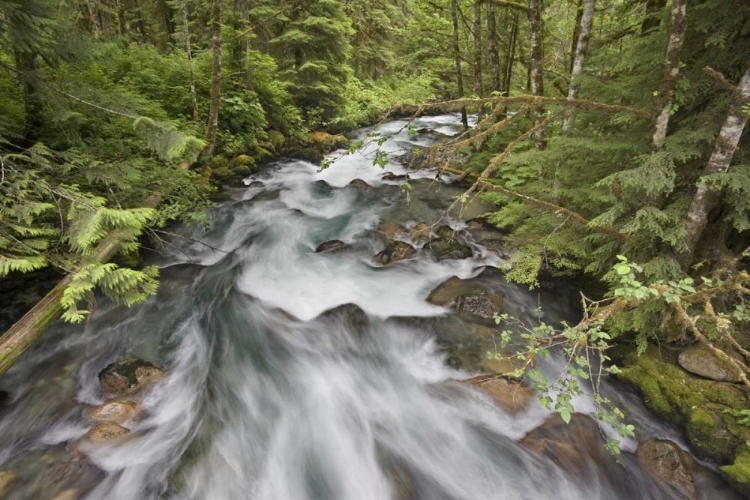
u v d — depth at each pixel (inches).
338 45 620.7
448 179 460.8
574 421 176.1
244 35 479.2
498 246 311.1
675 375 181.5
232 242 339.3
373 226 365.7
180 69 450.6
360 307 257.6
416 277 289.4
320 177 488.4
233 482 156.3
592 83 207.8
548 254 268.7
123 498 144.6
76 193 174.4
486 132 194.5
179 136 206.5
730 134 148.6
